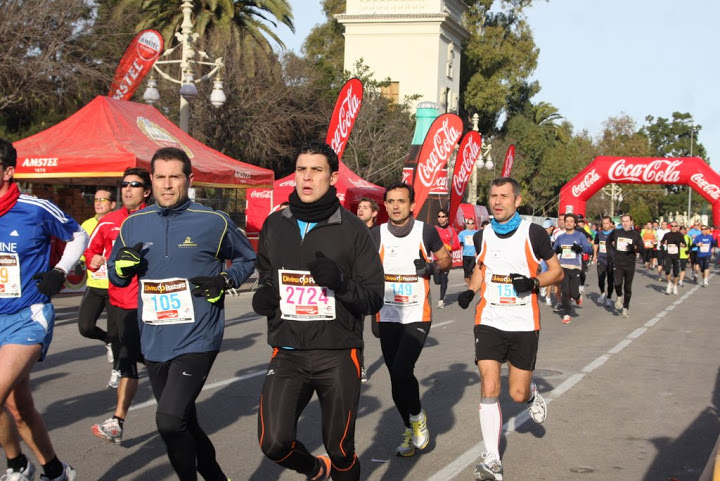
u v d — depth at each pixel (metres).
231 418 6.73
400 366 5.70
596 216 76.81
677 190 101.19
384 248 6.09
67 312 13.16
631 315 15.97
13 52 24.16
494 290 5.45
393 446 5.98
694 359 10.27
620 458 5.75
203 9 31.08
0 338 4.30
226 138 34.09
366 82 39.16
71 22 24.89
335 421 3.96
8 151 4.32
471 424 6.67
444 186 26.75
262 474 5.22
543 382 8.55
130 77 18.02
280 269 4.03
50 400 7.21
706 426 6.70
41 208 4.43
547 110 63.53
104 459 5.46
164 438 4.00
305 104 35.97
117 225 6.89
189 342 4.24
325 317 3.96
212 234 4.39
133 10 29.80
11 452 4.36
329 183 4.06
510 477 5.29
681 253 24.69
